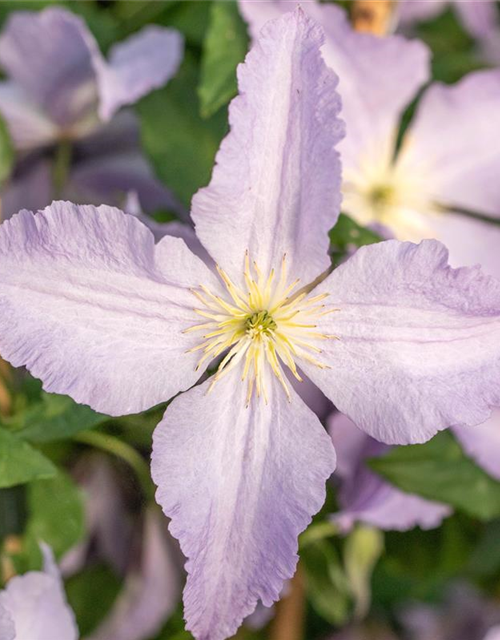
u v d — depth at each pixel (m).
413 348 0.31
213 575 0.30
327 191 0.30
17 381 0.34
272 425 0.31
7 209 0.41
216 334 0.31
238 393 0.31
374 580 0.48
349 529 0.41
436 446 0.38
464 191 0.41
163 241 0.30
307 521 0.31
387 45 0.38
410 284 0.31
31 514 0.35
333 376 0.31
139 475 0.39
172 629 0.42
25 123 0.41
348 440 0.37
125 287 0.30
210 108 0.35
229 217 0.30
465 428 0.38
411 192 0.41
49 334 0.29
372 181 0.40
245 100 0.29
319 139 0.30
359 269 0.31
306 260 0.31
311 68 0.30
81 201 0.41
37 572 0.33
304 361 0.32
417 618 0.49
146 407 0.30
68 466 0.41
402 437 0.31
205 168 0.38
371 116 0.39
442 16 0.51
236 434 0.31
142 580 0.41
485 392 0.30
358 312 0.31
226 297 0.31
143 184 0.41
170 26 0.42
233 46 0.35
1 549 0.37
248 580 0.31
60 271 0.29
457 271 0.30
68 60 0.39
